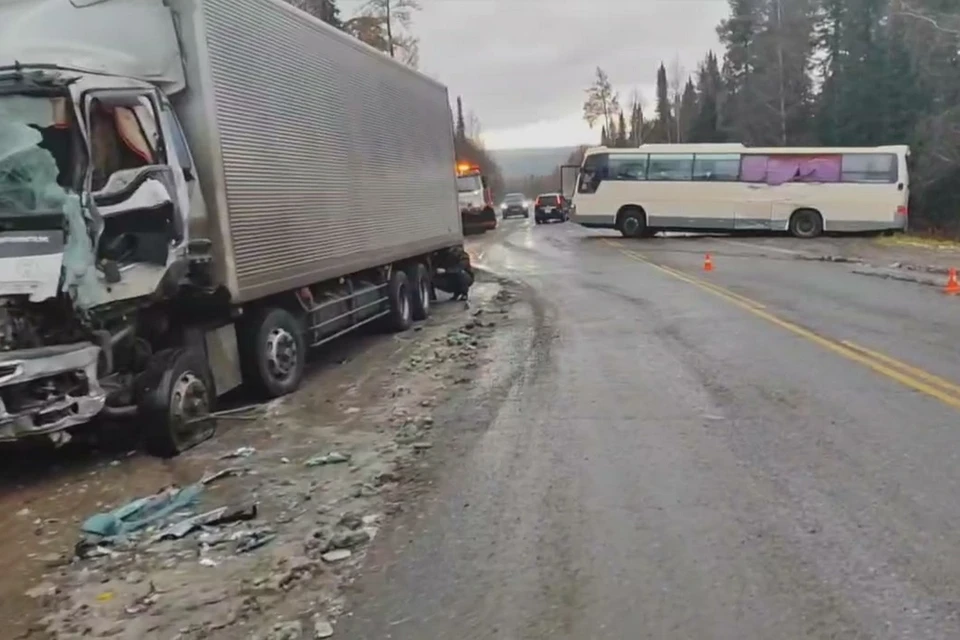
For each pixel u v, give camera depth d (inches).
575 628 145.3
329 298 413.7
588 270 849.5
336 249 403.5
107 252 243.6
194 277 285.6
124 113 256.1
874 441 241.0
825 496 200.4
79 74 242.1
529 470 230.5
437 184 602.2
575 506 202.1
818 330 432.1
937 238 1267.2
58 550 198.7
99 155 244.8
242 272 304.5
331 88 403.9
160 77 280.5
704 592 155.7
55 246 231.5
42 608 166.1
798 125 2192.4
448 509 205.0
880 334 414.9
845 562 165.3
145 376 267.0
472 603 156.3
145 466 261.4
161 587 171.0
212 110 290.8
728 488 209.0
